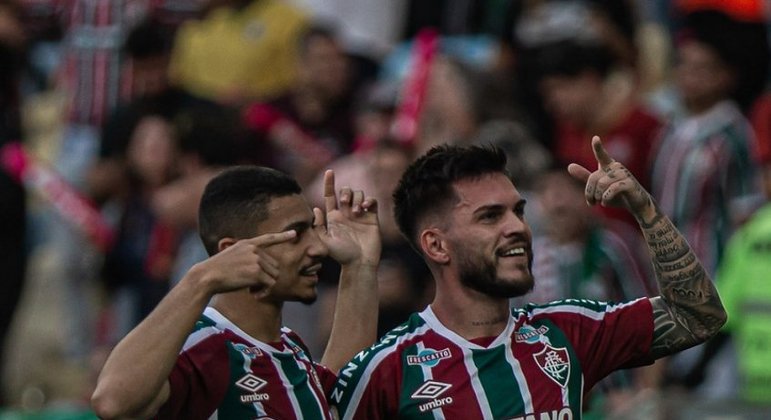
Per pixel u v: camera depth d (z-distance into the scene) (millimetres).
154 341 10328
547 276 18203
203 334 11203
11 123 22781
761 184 20516
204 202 11617
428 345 11734
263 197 11438
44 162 23938
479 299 11734
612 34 22984
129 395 10227
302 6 24828
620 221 19406
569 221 18234
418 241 11969
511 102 20766
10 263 21969
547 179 18422
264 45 24422
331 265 19562
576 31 22094
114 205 22797
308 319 19781
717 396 18312
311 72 22891
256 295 11391
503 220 11664
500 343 11695
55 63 26734
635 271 18703
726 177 20359
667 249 11609
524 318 11953
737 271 18844
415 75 20844
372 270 12461
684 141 20719
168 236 21047
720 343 18922
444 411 11500
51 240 23172
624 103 21578
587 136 21453
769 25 22656
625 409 17094
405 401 11555
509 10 23938
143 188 22094
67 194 22938
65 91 25219
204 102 23234
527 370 11625
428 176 11875
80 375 22500
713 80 20750
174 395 10836
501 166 11883
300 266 11430
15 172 22109
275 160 22031
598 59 21422
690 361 19188
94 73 24844
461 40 24062
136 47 24047
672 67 24203
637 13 23938
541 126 21781
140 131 22406
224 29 24578
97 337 22547
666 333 11891
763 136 20812
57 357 22625
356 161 20797
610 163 11508
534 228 18531
